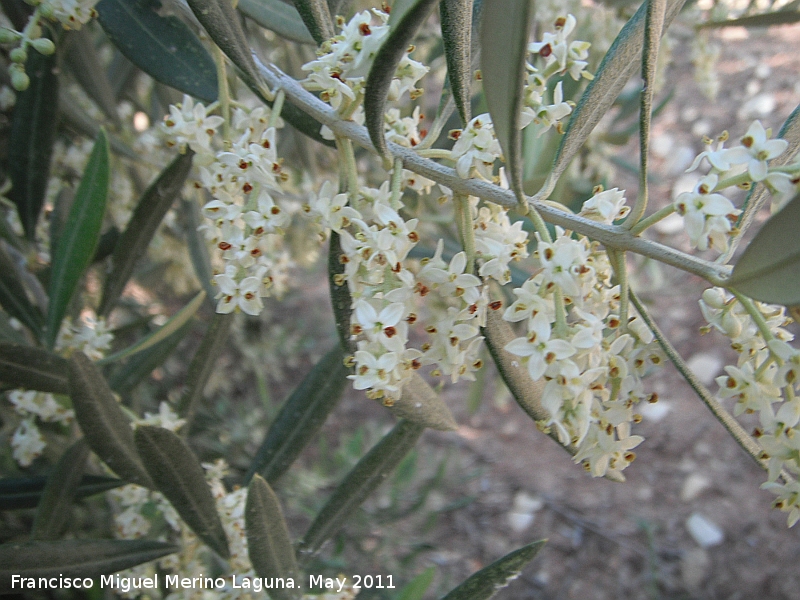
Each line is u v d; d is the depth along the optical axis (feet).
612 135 0.98
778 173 0.30
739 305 0.34
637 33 0.37
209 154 0.42
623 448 0.34
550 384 0.31
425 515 1.45
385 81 0.32
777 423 0.31
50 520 0.55
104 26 0.51
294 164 1.02
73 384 0.45
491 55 0.29
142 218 0.57
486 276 0.36
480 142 0.35
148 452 0.45
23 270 0.72
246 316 1.62
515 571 0.44
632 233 0.33
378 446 0.54
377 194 0.36
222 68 0.42
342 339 0.39
